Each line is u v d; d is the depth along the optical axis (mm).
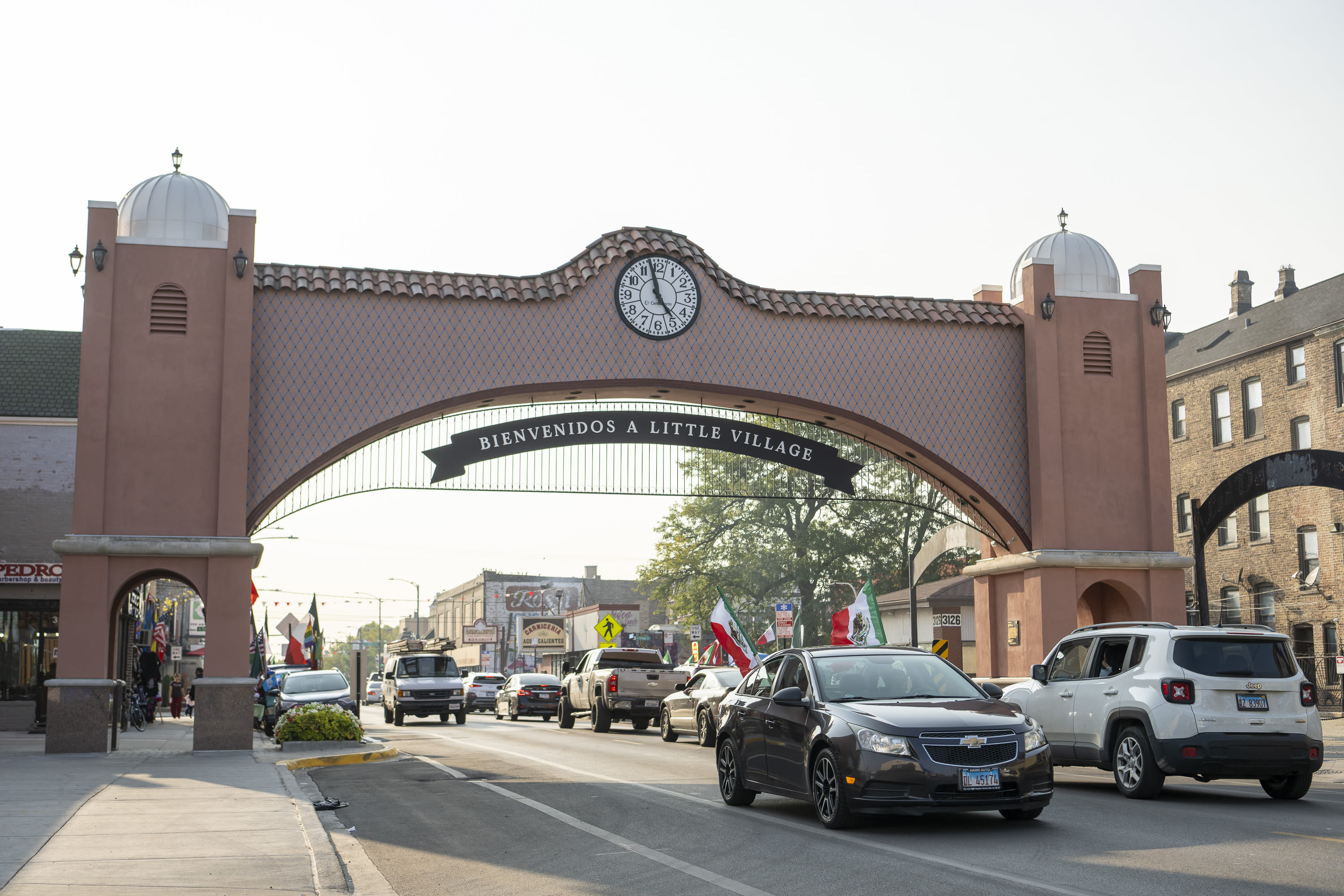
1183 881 8484
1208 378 43781
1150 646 14031
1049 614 23531
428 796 14656
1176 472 45438
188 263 21031
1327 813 12516
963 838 10617
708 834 11180
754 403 24281
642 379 22906
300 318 21766
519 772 17734
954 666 12453
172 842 10305
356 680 26906
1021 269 24906
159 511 20406
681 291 23312
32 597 30453
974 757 10648
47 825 11258
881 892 8273
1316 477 21359
